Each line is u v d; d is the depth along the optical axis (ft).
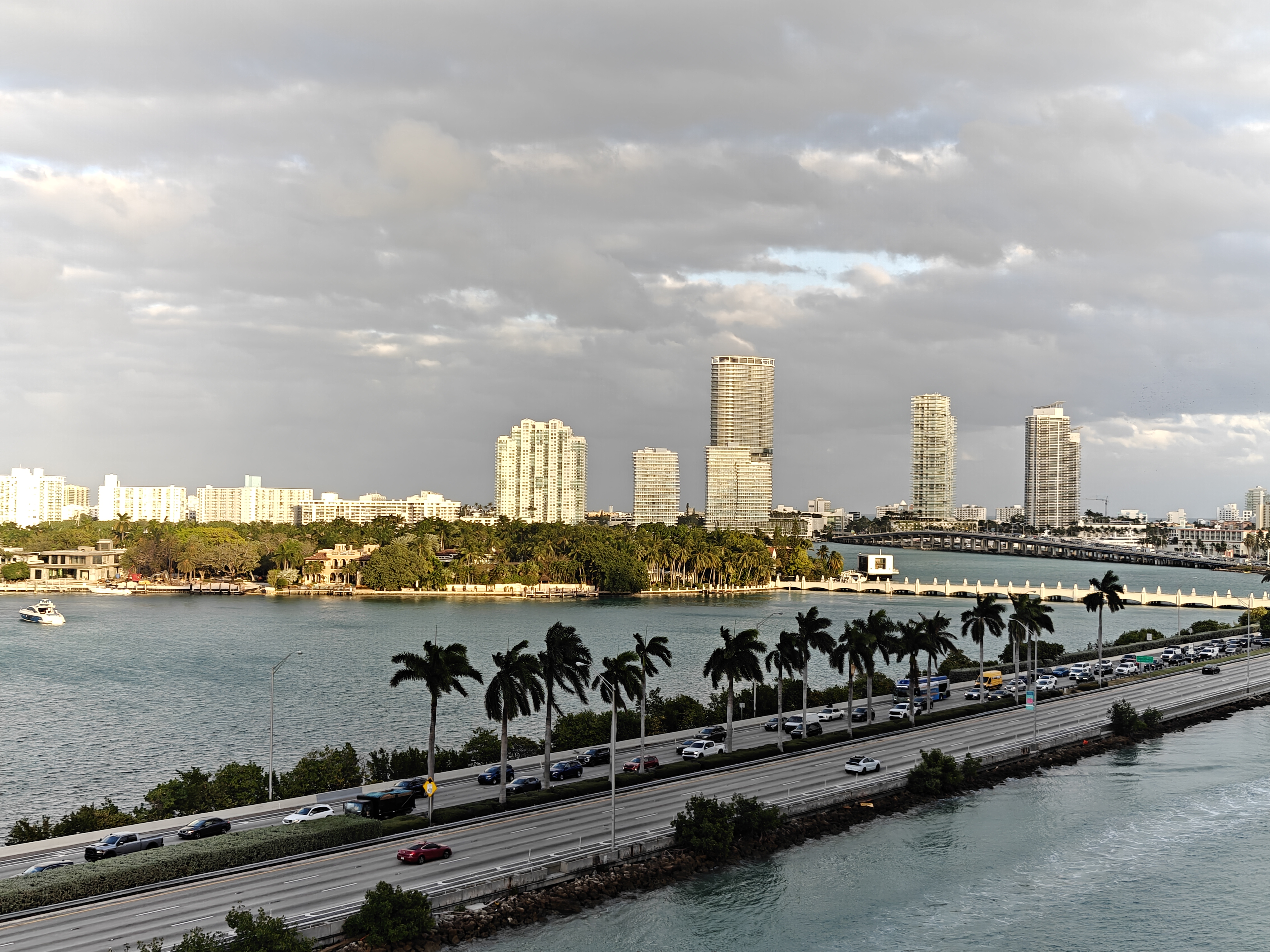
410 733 523.70
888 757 457.68
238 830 338.54
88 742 498.28
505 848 326.44
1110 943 300.61
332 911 272.51
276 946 243.19
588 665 400.26
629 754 453.17
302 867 307.17
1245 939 304.09
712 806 350.23
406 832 338.75
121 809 395.96
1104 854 367.04
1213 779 458.50
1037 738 499.10
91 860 303.48
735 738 485.56
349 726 536.42
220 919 265.13
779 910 312.09
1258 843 379.76
